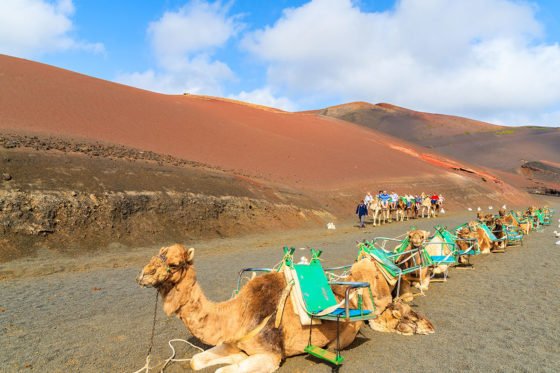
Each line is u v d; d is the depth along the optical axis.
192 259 5.02
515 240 20.02
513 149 128.88
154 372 5.57
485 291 10.23
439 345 6.54
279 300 5.36
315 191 36.62
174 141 38.41
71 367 5.74
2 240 14.09
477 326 7.50
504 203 59.72
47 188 17.34
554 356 6.06
